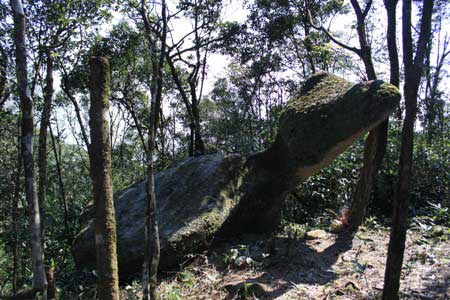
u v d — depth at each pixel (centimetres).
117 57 1282
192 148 1294
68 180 1166
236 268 468
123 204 562
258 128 1005
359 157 771
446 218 599
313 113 523
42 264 253
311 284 414
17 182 695
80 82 809
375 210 725
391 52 564
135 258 476
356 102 487
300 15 1538
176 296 404
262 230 600
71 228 724
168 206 536
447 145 799
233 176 568
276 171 580
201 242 505
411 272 418
